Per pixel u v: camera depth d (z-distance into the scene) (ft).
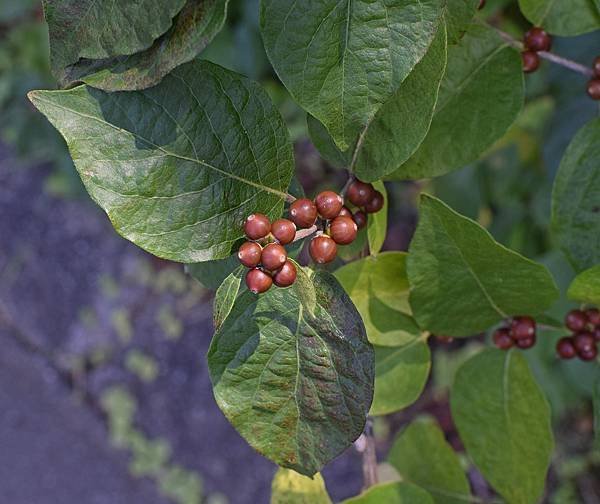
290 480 1.11
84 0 0.83
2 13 2.33
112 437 3.38
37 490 3.35
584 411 2.93
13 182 3.71
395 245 2.71
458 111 1.02
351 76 0.85
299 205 0.89
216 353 0.92
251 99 0.89
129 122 0.86
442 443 1.24
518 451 1.12
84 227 3.62
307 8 0.84
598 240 1.06
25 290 3.59
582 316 1.10
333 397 0.93
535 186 1.97
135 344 3.48
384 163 0.92
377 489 1.13
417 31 0.83
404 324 1.10
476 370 1.13
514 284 1.03
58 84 0.85
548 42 1.06
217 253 0.89
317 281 0.93
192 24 0.83
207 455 3.33
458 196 1.90
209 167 0.89
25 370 3.48
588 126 1.05
